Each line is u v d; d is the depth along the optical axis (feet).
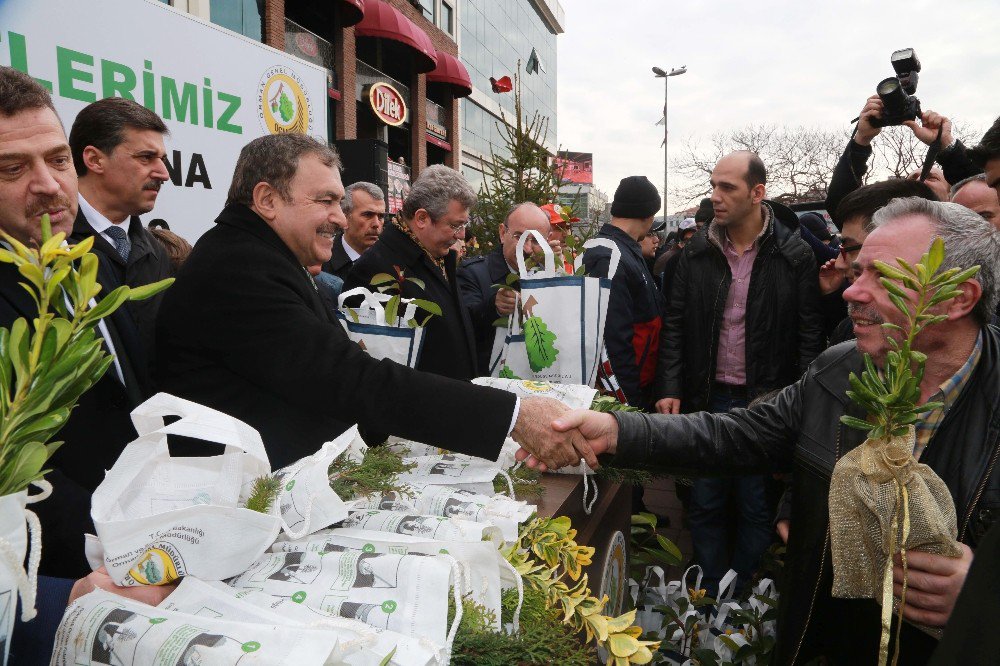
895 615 3.73
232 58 10.75
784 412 4.84
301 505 3.23
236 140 10.85
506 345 7.54
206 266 4.48
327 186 4.75
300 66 12.14
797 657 4.35
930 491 3.21
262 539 2.89
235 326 4.37
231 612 2.65
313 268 9.61
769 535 9.46
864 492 3.26
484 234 20.49
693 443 4.91
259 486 3.29
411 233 7.88
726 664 6.63
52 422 2.14
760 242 9.43
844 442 4.13
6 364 2.11
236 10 30.96
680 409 10.71
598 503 5.73
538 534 3.88
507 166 19.40
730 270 9.77
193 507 2.75
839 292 9.50
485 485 4.40
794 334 9.56
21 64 7.87
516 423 4.64
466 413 4.39
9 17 7.73
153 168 6.45
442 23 63.00
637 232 11.10
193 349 4.51
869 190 7.50
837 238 13.00
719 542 9.63
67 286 2.16
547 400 4.80
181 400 2.93
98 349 2.22
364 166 31.73
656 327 10.82
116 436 4.64
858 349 4.18
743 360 9.82
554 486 4.99
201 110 10.20
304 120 12.30
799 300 9.43
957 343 3.69
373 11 43.88
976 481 3.59
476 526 3.38
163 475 2.97
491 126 79.15
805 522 4.33
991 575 1.92
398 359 5.63
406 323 5.71
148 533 2.74
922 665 3.92
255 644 2.34
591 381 7.19
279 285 4.43
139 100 9.27
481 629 2.89
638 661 3.34
